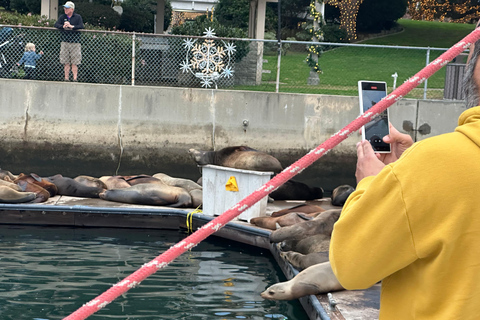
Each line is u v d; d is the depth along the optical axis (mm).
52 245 7238
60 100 13344
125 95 13414
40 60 13609
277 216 8086
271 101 13672
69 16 13328
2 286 5547
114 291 1511
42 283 5688
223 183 8133
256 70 15812
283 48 21859
